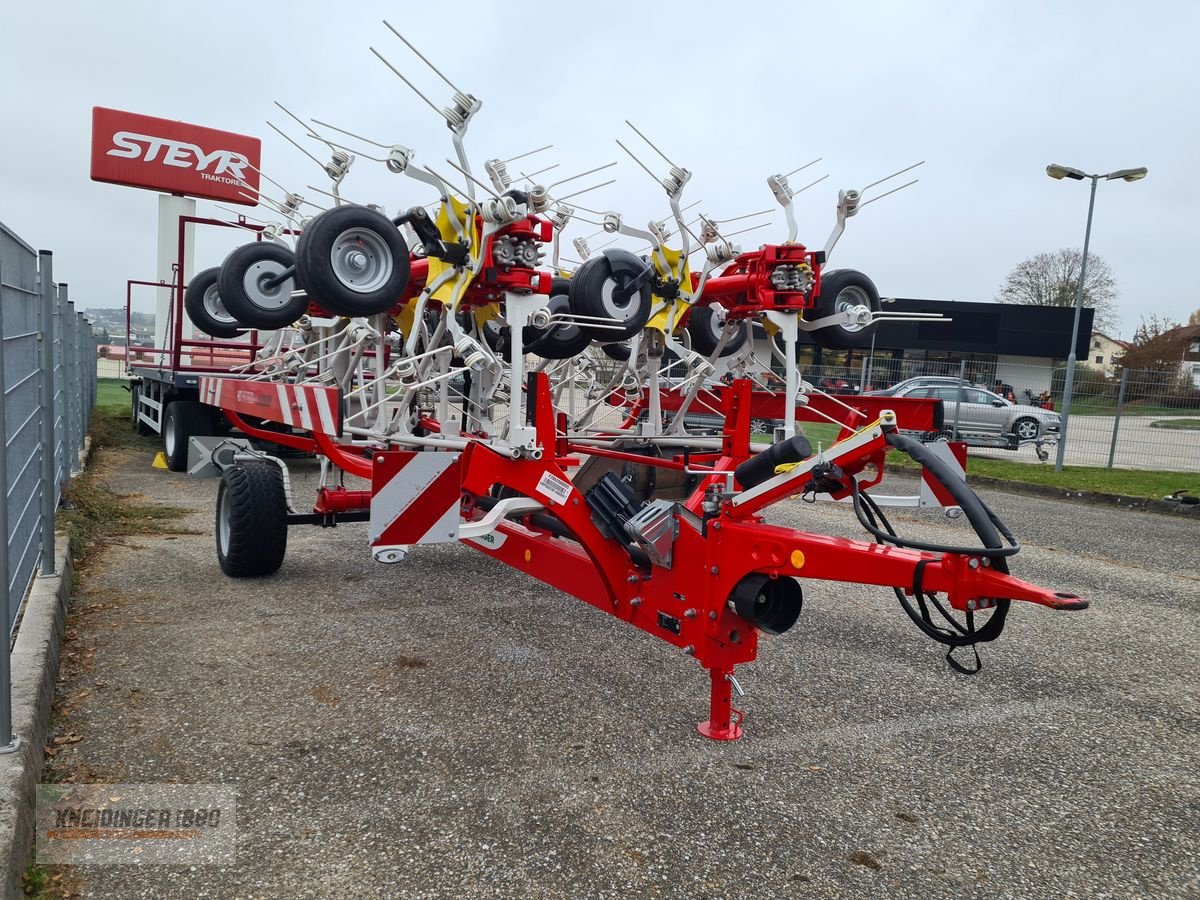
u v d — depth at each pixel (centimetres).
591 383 604
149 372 1146
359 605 503
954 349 3422
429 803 287
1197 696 415
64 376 701
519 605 512
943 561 266
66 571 489
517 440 346
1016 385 2831
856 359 2128
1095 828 290
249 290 576
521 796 293
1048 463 1506
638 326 434
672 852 265
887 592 590
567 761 319
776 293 420
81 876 242
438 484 321
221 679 384
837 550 281
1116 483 1210
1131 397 1442
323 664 407
